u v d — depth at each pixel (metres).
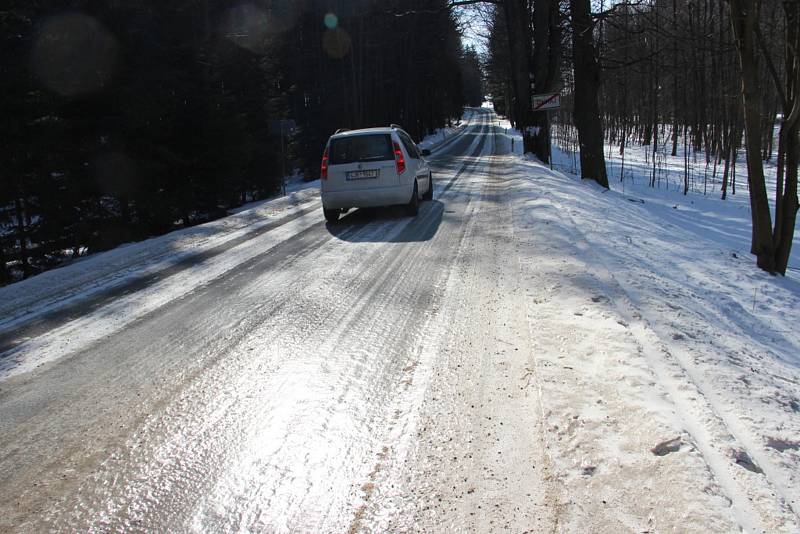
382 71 49.28
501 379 3.88
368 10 43.47
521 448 3.06
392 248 8.10
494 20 39.19
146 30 16.58
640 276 6.25
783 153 7.99
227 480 2.92
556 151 40.53
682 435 2.89
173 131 18.22
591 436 2.99
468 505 2.64
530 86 25.88
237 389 3.90
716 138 31.97
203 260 7.84
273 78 29.72
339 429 3.34
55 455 3.19
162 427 3.44
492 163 23.91
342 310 5.48
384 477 2.88
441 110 80.00
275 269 7.19
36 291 6.50
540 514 2.53
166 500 2.78
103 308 5.84
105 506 2.75
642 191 21.23
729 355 4.29
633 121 53.41
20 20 13.68
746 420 3.20
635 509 2.44
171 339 4.89
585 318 4.75
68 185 14.86
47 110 14.64
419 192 11.48
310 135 44.09
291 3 42.62
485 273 6.55
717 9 25.19
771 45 16.16
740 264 8.27
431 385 3.85
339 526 2.56
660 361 3.92
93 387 4.02
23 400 3.85
